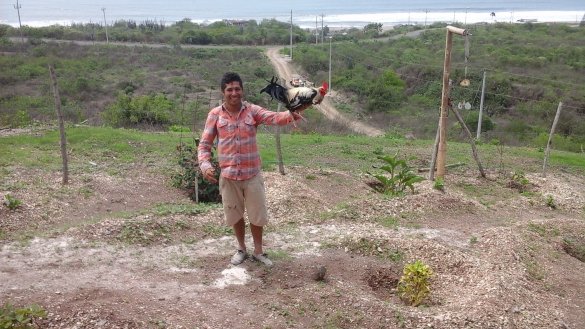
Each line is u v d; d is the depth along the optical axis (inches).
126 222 266.8
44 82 1413.6
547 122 1192.8
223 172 217.0
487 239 283.6
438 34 2356.1
